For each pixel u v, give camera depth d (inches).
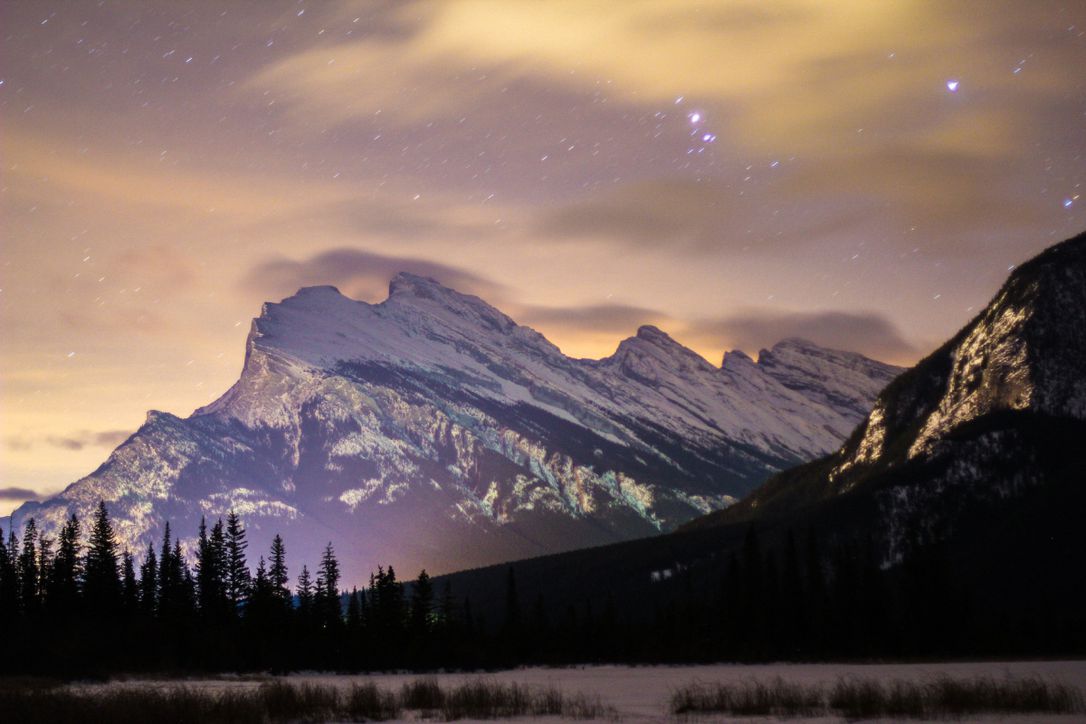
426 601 7372.1
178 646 5949.8
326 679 5285.4
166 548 7317.9
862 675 4333.2
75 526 7066.9
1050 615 6909.5
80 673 4744.1
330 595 7278.5
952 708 2351.1
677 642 7239.2
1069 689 2711.6
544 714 2479.1
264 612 6688.0
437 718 2406.5
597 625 7637.8
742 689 3152.1
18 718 2176.4
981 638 6766.7
